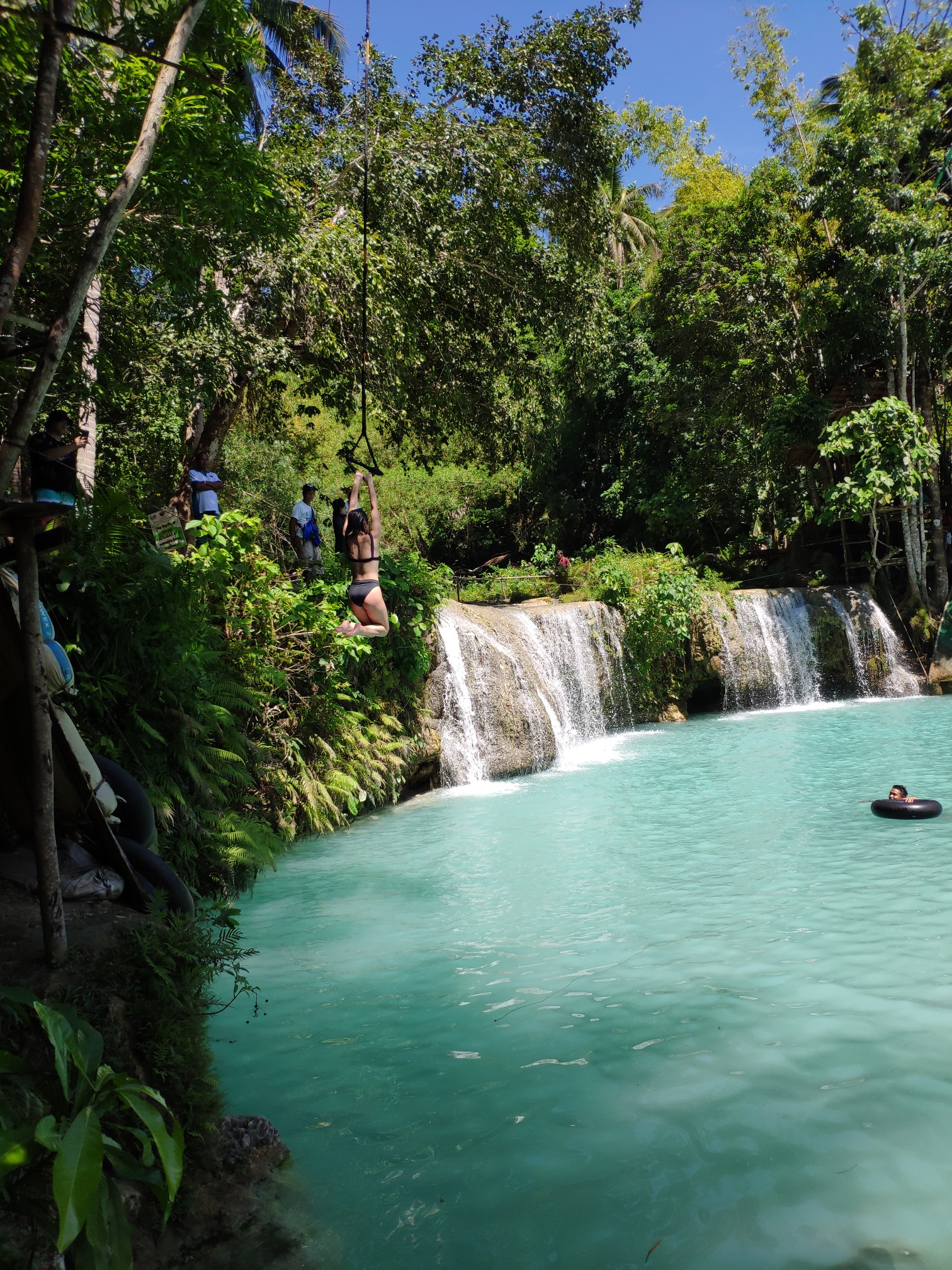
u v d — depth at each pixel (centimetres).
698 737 1625
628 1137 374
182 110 647
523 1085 422
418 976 566
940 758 1254
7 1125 258
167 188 702
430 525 3516
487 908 704
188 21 379
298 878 814
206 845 742
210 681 823
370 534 803
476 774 1305
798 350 2508
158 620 723
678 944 597
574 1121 388
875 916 625
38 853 351
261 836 824
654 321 2698
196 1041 362
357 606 798
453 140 1559
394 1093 420
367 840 955
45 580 637
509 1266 298
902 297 2148
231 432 2423
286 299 1340
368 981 561
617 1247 306
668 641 1873
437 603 1291
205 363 1200
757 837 877
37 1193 258
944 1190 330
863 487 2145
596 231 1925
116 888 428
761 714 1939
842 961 548
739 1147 362
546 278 1781
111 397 1011
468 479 3447
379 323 1409
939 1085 401
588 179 1836
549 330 1911
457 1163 361
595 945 606
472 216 1598
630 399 3148
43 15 299
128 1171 275
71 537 387
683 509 2858
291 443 2719
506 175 1608
